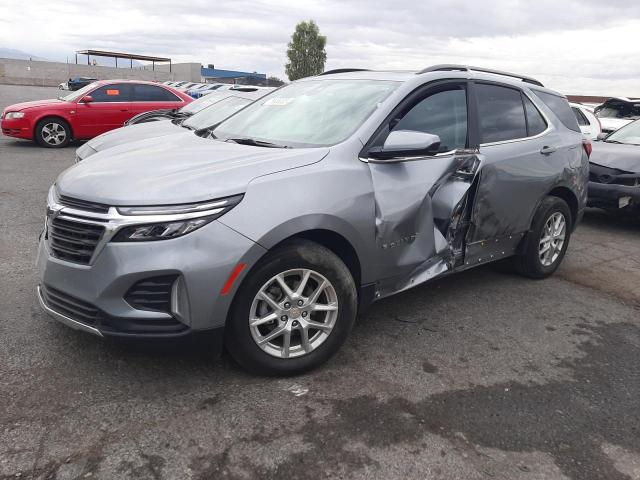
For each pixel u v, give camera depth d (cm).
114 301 265
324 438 257
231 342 290
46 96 2731
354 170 321
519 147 435
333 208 303
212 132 418
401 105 359
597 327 404
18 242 535
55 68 4322
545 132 476
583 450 259
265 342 296
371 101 362
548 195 481
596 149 735
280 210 284
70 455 237
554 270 508
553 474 242
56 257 286
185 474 230
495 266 533
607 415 289
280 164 302
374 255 329
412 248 353
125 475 227
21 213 650
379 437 260
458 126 393
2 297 396
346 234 310
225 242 268
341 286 311
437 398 296
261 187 284
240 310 283
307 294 312
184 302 266
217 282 268
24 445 242
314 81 437
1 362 308
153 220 261
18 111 1222
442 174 366
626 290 489
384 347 353
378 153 331
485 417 280
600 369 339
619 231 724
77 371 303
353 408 282
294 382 304
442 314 411
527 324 402
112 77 4522
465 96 406
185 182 275
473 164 388
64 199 289
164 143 383
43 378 295
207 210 267
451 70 412
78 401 276
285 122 384
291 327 301
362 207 316
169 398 283
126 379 298
